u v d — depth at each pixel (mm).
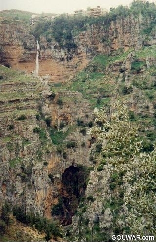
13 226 178750
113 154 109438
